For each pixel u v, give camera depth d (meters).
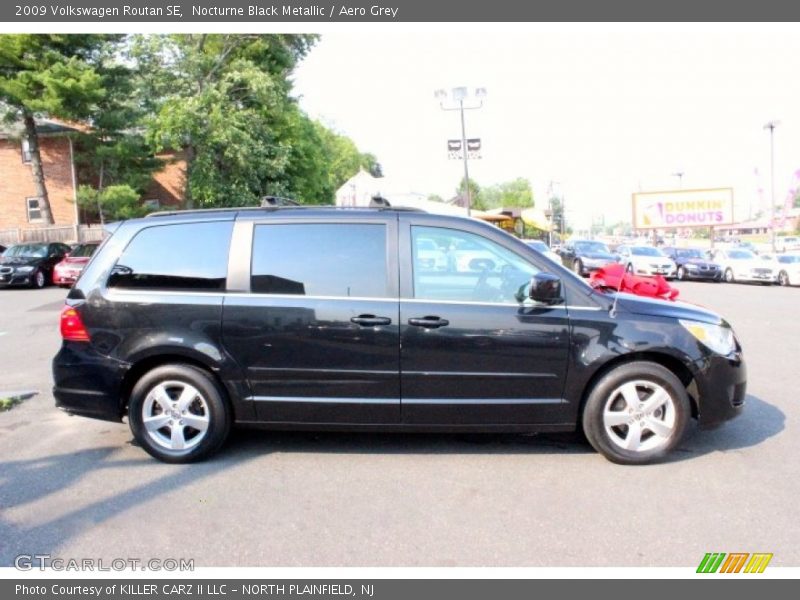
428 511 3.47
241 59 24.95
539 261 4.14
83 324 4.19
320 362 4.07
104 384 4.16
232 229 4.23
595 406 4.07
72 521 3.37
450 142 20.34
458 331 4.01
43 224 25.00
